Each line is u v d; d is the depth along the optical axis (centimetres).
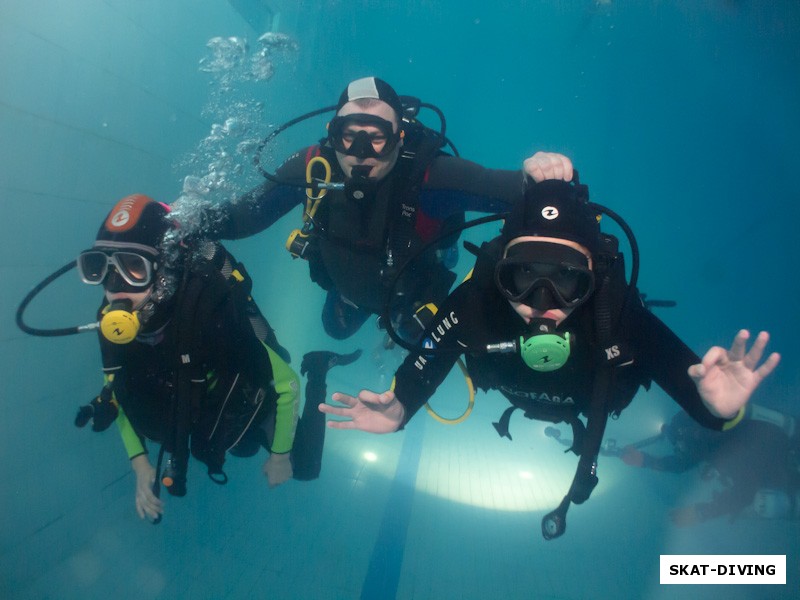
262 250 512
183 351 192
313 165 260
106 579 287
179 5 346
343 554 326
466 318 184
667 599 297
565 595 301
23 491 263
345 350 663
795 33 734
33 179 241
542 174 202
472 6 1025
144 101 318
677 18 911
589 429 165
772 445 365
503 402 591
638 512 389
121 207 190
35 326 259
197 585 292
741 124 826
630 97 1007
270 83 495
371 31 927
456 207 272
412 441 486
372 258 261
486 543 346
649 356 167
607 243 164
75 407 297
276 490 380
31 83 234
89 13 264
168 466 198
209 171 404
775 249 741
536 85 1098
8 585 254
